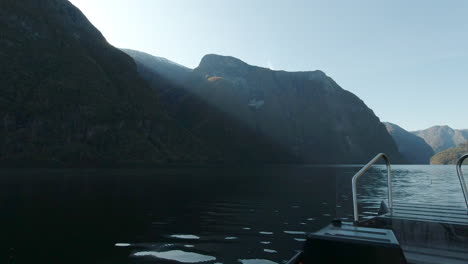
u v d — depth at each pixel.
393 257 2.79
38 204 22.14
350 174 88.19
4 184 40.34
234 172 94.44
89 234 13.17
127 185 40.94
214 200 25.89
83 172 75.25
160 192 32.34
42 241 11.90
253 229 14.49
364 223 4.69
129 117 139.62
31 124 107.19
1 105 103.88
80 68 141.00
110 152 119.25
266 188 39.28
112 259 9.63
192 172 86.81
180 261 9.52
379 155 5.19
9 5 137.25
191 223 15.91
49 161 98.81
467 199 5.29
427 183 52.44
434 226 4.71
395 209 5.70
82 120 120.12
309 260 3.17
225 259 9.80
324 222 16.39
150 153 131.88
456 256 4.16
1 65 115.00
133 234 13.23
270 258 9.95
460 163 5.39
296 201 25.64
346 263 3.00
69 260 9.48
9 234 13.09
